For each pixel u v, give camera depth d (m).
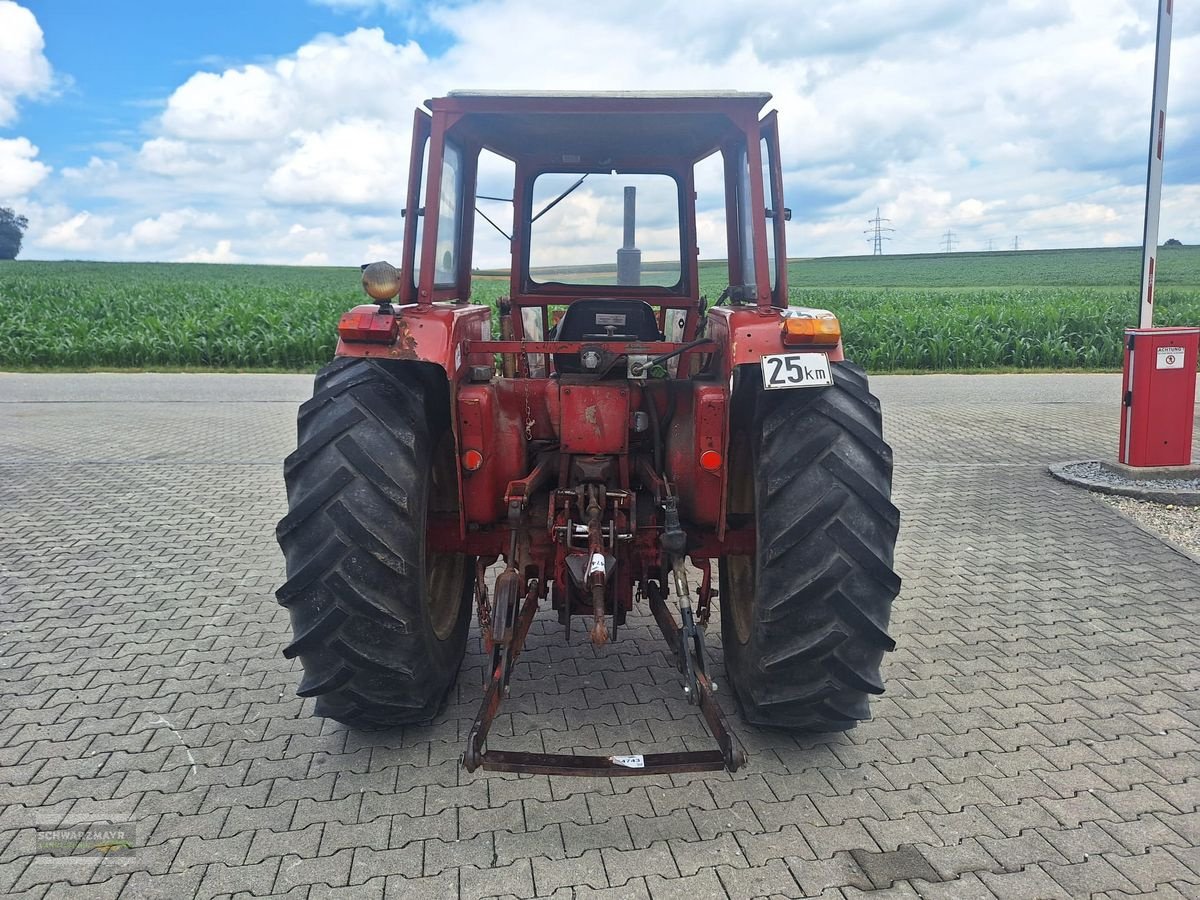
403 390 2.94
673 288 4.45
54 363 16.39
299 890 2.43
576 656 3.98
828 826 2.71
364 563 2.77
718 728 2.63
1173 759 3.10
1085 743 3.21
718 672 3.80
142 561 5.25
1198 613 4.45
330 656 2.85
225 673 3.80
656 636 4.19
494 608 2.87
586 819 2.75
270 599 4.66
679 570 2.98
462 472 3.11
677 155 4.28
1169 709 3.47
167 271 59.31
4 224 89.62
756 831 2.69
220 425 9.98
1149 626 4.29
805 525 2.77
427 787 2.93
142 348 16.42
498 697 2.80
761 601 2.85
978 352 16.31
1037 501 6.53
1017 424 9.76
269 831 2.69
